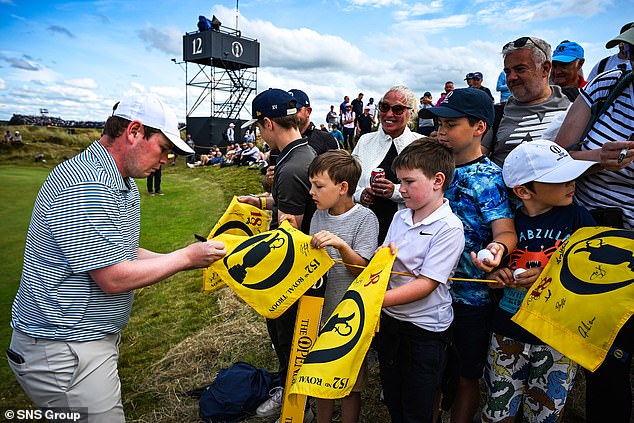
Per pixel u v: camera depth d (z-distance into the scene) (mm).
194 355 4008
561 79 4164
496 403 2314
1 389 3662
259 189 13906
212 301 5398
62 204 1920
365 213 2592
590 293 1907
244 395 3088
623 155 2006
